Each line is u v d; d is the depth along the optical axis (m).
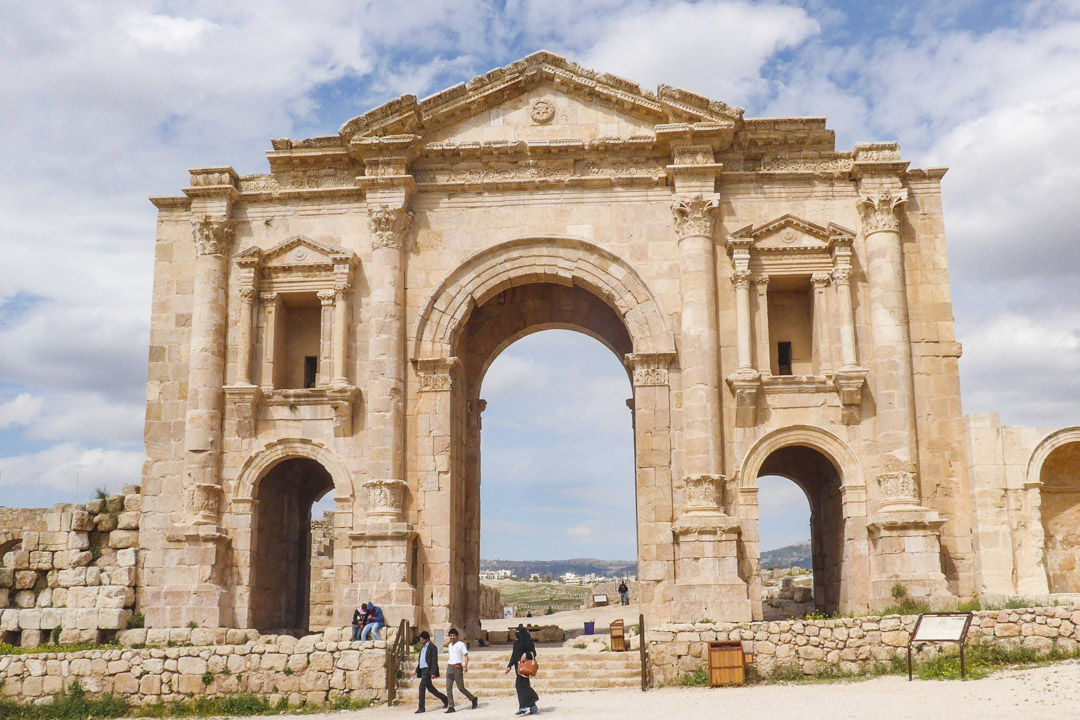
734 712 23.50
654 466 36.34
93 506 38.28
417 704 28.62
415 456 37.03
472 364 42.69
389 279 37.72
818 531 41.94
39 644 36.12
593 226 38.41
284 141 39.62
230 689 28.80
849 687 26.75
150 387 38.66
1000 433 35.84
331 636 29.98
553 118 39.25
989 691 23.97
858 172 37.81
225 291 38.88
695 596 34.12
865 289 37.53
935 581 33.91
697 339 36.47
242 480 37.31
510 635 41.59
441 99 38.97
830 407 36.72
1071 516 37.06
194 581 35.97
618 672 30.53
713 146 38.12
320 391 37.66
